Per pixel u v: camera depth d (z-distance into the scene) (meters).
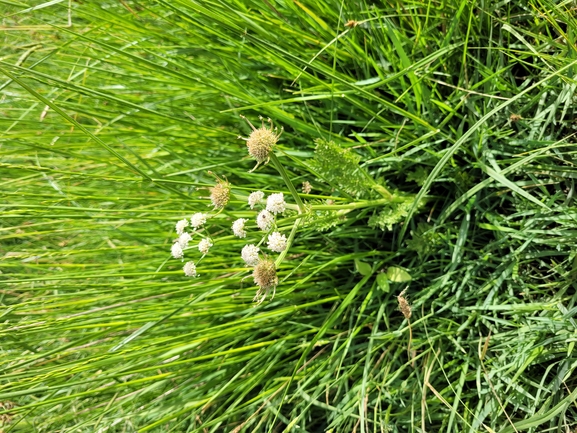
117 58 0.45
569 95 0.37
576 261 0.38
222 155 0.50
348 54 0.44
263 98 0.47
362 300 0.46
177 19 0.49
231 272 0.43
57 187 0.46
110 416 0.49
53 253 0.44
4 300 0.54
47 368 0.38
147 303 0.45
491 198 0.43
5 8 0.57
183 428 0.47
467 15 0.41
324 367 0.44
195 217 0.35
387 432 0.39
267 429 0.45
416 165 0.45
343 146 0.44
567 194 0.39
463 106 0.42
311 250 0.47
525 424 0.34
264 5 0.43
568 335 0.36
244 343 0.47
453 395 0.41
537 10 0.39
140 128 0.48
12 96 0.50
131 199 0.43
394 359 0.42
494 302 0.40
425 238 0.43
